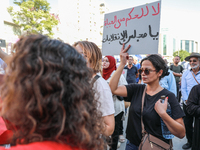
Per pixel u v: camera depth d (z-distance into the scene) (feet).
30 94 1.58
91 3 207.31
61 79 1.72
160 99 4.90
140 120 5.26
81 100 1.84
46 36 1.94
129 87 5.94
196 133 7.85
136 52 6.19
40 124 1.66
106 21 7.18
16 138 1.85
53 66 1.67
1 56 5.70
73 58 1.86
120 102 8.93
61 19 98.07
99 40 228.84
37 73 1.60
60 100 1.65
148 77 5.38
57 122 1.67
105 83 4.59
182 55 244.63
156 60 5.35
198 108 7.45
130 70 18.39
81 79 1.92
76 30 112.78
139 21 6.24
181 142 11.40
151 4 5.99
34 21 59.47
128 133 5.59
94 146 2.02
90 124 2.00
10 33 57.06
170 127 4.61
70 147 1.77
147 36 6.00
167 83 12.33
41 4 63.10
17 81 1.59
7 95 1.63
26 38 1.78
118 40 6.75
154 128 5.00
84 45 4.86
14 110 1.63
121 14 6.72
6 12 54.39
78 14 183.73
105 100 4.34
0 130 2.97
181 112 4.94
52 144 1.68
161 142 4.82
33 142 1.65
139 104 5.40
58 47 1.81
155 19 5.88
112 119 4.38
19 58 1.62
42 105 1.59
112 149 8.48
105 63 9.63
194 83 11.02
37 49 1.69
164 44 309.83
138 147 5.32
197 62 10.87
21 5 57.41
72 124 1.75
